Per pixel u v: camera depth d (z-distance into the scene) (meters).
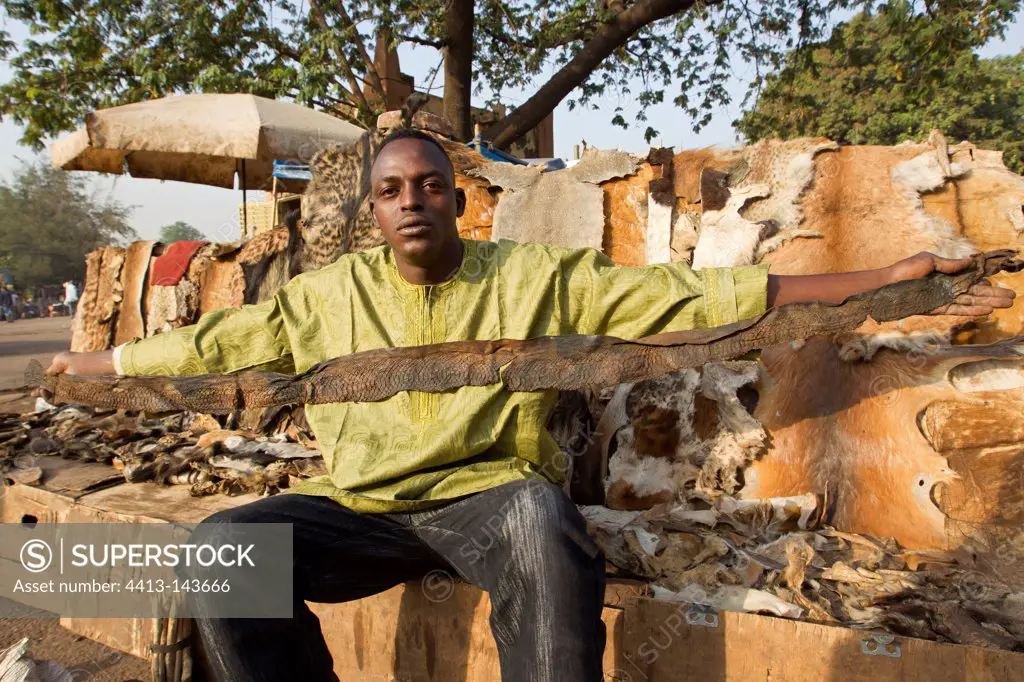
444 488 1.63
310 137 6.12
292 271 4.08
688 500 2.36
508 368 1.70
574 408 2.61
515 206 3.49
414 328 1.77
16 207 40.38
